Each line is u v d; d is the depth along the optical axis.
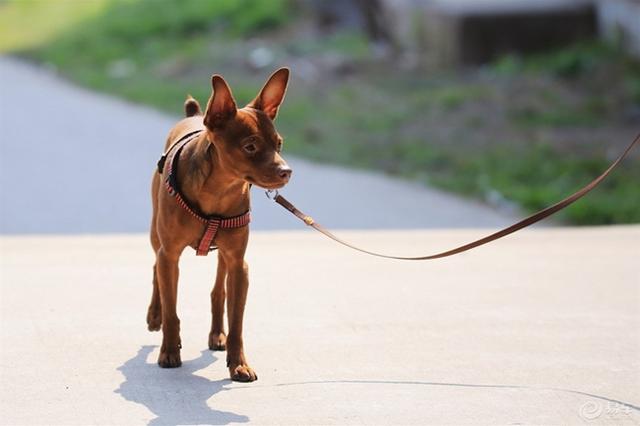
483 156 17.94
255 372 6.95
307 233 12.85
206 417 6.11
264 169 6.17
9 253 11.23
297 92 21.72
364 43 24.92
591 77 21.45
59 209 14.70
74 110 21.58
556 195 15.84
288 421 6.07
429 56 23.42
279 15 26.91
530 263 10.95
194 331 7.95
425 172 17.36
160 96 22.23
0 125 20.12
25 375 6.88
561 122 19.50
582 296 9.40
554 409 6.36
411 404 6.40
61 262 10.70
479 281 9.99
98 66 25.62
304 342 7.75
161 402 6.37
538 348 7.70
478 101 20.69
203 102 21.38
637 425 6.11
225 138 6.23
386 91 21.67
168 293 6.92
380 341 7.82
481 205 15.65
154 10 29.02
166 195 6.67
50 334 7.86
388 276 10.15
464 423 6.09
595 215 15.09
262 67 23.31
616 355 7.54
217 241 6.67
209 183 6.46
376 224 14.05
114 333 7.89
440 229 13.80
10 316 8.39
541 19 22.91
